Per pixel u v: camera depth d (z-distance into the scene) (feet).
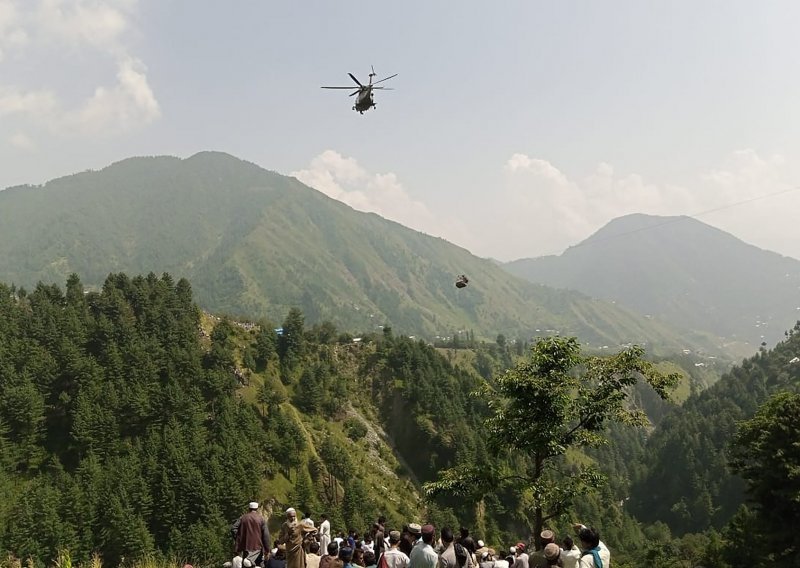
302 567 45.88
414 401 554.46
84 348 437.58
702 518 488.02
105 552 308.60
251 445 411.54
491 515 419.95
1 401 366.43
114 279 530.68
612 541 433.89
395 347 622.54
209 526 335.88
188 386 444.14
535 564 39.63
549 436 65.98
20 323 439.63
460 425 508.53
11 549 289.74
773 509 134.82
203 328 533.14
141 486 337.93
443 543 42.04
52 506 310.86
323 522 64.85
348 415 537.65
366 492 426.92
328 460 454.81
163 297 520.01
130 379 422.82
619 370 68.69
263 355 532.32
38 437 375.66
